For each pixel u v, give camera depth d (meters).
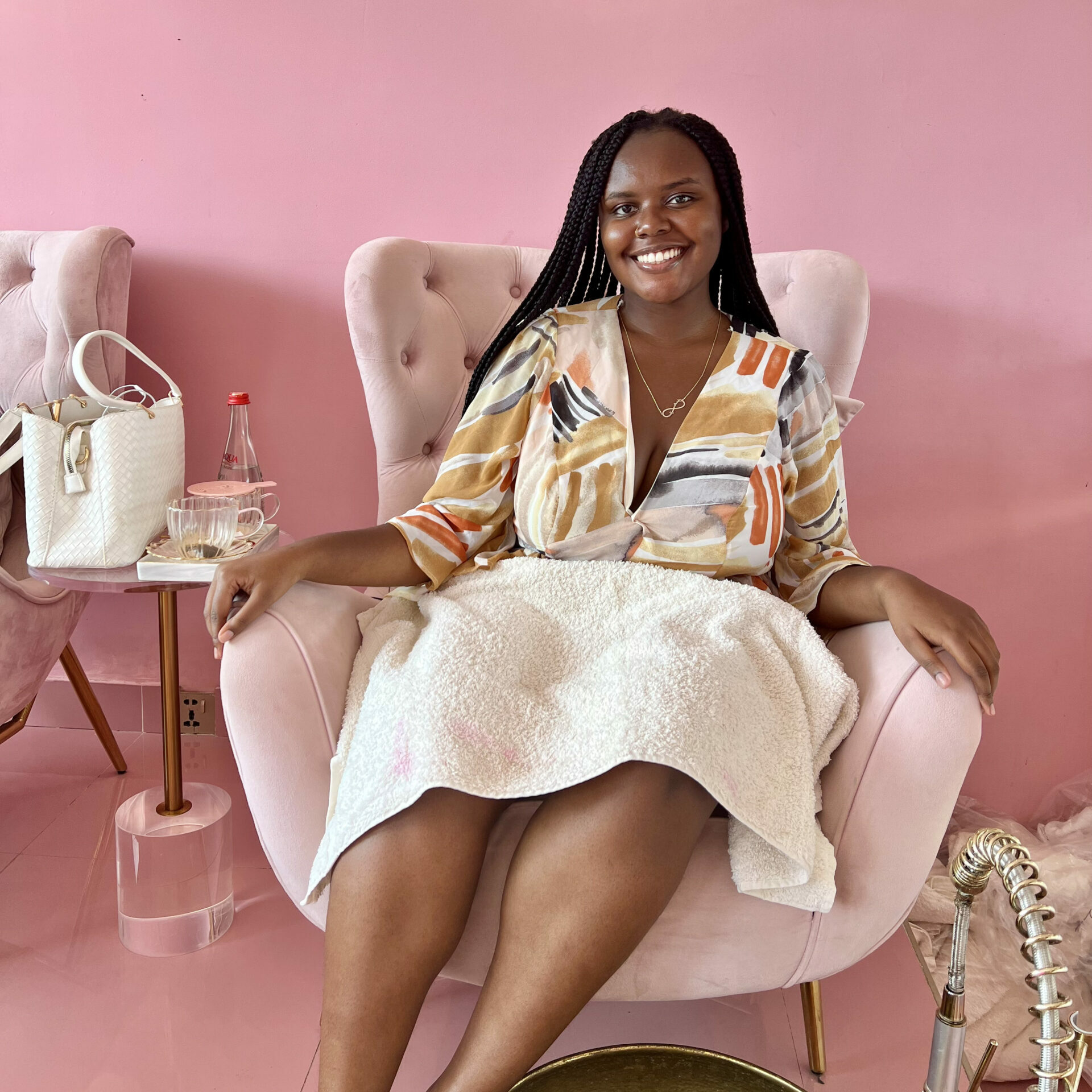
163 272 1.92
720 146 1.26
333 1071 0.87
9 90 1.88
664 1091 0.85
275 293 1.91
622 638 1.10
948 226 1.77
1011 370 1.80
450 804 0.94
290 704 1.04
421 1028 1.35
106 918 1.55
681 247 1.24
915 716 0.99
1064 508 1.84
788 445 1.27
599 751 0.94
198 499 1.43
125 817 1.48
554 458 1.26
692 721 0.95
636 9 1.75
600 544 1.23
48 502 1.42
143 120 1.87
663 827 0.91
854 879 1.00
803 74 1.74
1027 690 1.91
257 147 1.86
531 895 0.90
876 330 1.82
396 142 1.84
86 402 1.51
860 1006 1.42
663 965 1.02
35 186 1.91
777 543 1.25
